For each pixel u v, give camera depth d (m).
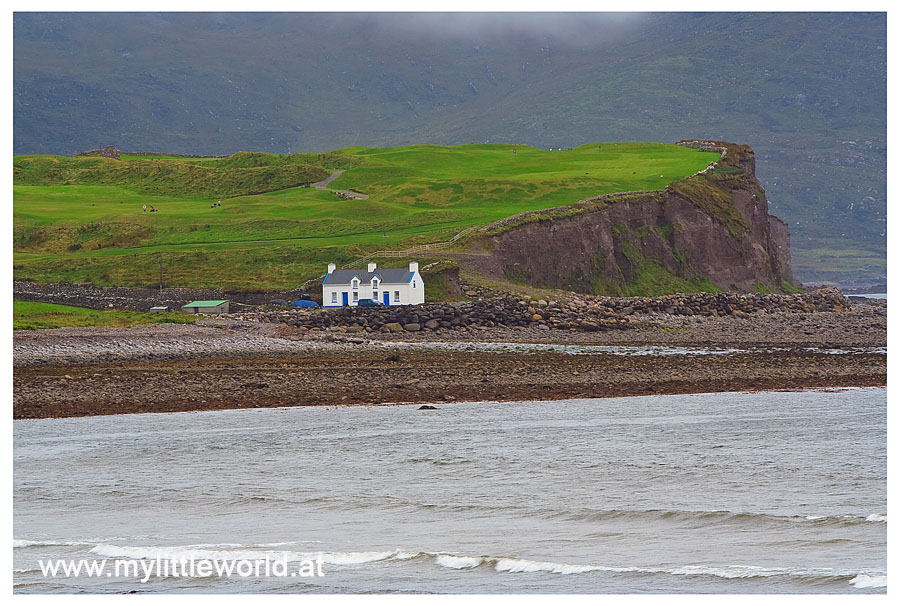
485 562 102.50
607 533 114.81
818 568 99.62
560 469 152.00
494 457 160.88
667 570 99.56
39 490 139.12
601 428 186.62
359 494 136.00
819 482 141.25
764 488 137.88
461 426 189.12
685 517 121.38
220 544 110.69
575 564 101.88
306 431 184.00
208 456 162.62
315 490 138.75
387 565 102.31
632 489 138.00
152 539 113.12
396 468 153.62
